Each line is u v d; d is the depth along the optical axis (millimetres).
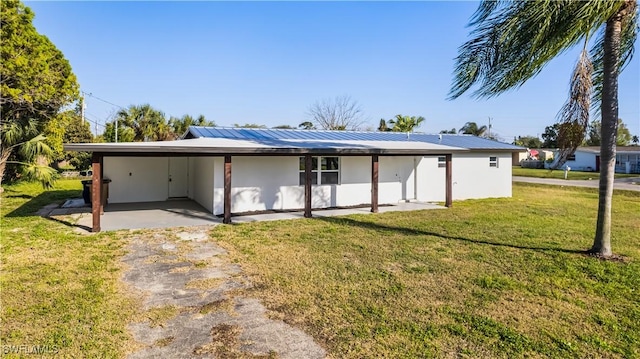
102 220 9844
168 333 3580
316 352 3240
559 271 5562
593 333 3627
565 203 14102
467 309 4176
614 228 9109
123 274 5383
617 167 36219
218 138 12383
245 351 3250
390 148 11773
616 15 5730
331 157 12961
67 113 17906
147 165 14492
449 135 19531
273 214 11156
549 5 4984
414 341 3428
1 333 3502
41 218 9945
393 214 11234
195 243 7391
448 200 12875
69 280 5043
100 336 3480
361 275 5367
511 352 3254
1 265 5652
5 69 13492
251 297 4535
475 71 6293
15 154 15883
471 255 6480
